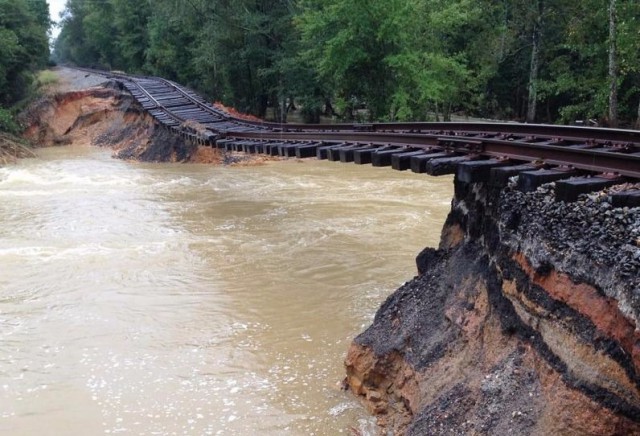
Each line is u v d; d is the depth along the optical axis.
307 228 20.34
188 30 46.25
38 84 53.00
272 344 11.84
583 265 6.20
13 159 37.84
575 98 33.78
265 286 15.12
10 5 47.88
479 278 8.62
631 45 25.56
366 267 16.31
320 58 33.47
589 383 5.83
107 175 32.09
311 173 31.03
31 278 15.77
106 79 54.16
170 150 37.28
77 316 13.35
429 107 37.84
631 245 5.77
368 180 28.58
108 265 16.84
